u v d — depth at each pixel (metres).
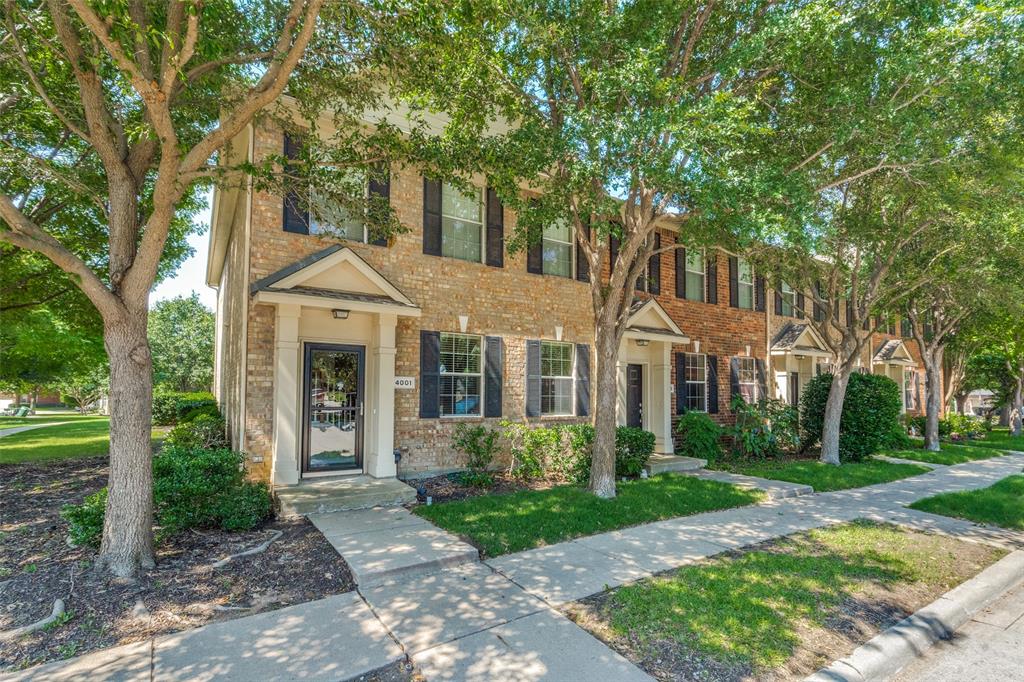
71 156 9.52
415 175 9.48
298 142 7.62
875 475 10.46
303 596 4.46
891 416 13.02
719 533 6.38
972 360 22.64
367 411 8.79
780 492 8.67
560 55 7.17
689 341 12.82
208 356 30.14
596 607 4.25
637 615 4.09
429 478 9.17
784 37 6.19
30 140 8.26
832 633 3.92
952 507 7.86
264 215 8.08
